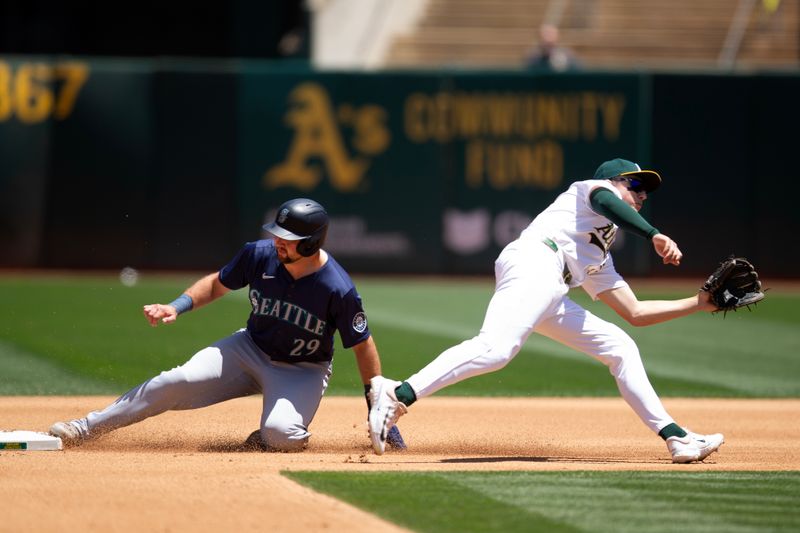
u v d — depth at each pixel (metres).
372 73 63.12
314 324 21.53
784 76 61.56
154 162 63.50
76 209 63.62
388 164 63.28
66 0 84.75
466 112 62.97
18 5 84.62
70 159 63.47
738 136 61.88
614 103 62.12
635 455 23.00
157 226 63.59
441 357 20.38
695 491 18.36
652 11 79.00
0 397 29.38
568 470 20.12
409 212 63.34
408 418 27.78
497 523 15.88
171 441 23.14
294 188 63.47
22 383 31.52
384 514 16.28
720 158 61.91
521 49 77.06
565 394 32.34
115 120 63.47
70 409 27.53
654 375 35.81
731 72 61.66
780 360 39.19
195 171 63.50
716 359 39.28
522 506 17.00
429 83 63.03
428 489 18.09
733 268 21.44
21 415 26.56
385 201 63.44
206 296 21.86
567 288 21.31
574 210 21.42
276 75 63.28
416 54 77.81
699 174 61.94
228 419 26.38
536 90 62.56
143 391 21.95
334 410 28.41
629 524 15.99
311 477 18.91
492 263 63.22
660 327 47.69
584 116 62.31
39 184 63.50
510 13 80.75
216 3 84.94
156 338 40.34
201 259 63.69
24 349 37.53
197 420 26.11
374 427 19.78
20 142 63.41
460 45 77.75
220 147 63.47
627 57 75.88
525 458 22.19
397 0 81.31
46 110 63.38
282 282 21.30
